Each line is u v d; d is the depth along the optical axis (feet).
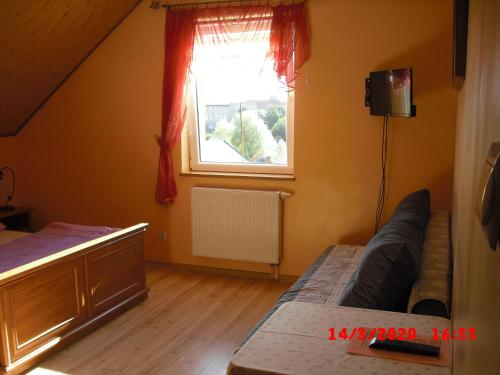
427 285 6.70
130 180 15.65
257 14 13.17
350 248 12.07
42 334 9.70
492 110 2.45
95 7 13.46
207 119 14.60
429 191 12.32
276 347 5.15
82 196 16.39
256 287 13.73
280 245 13.99
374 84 11.73
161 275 14.80
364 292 6.75
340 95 12.85
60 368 9.48
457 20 6.74
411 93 10.64
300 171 13.52
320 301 8.70
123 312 11.97
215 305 12.48
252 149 14.29
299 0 12.81
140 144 15.31
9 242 11.75
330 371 4.62
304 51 12.89
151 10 14.43
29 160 16.88
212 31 13.75
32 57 13.75
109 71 15.29
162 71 14.62
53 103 16.17
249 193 13.76
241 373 4.78
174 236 15.30
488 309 2.11
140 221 15.70
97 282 11.05
